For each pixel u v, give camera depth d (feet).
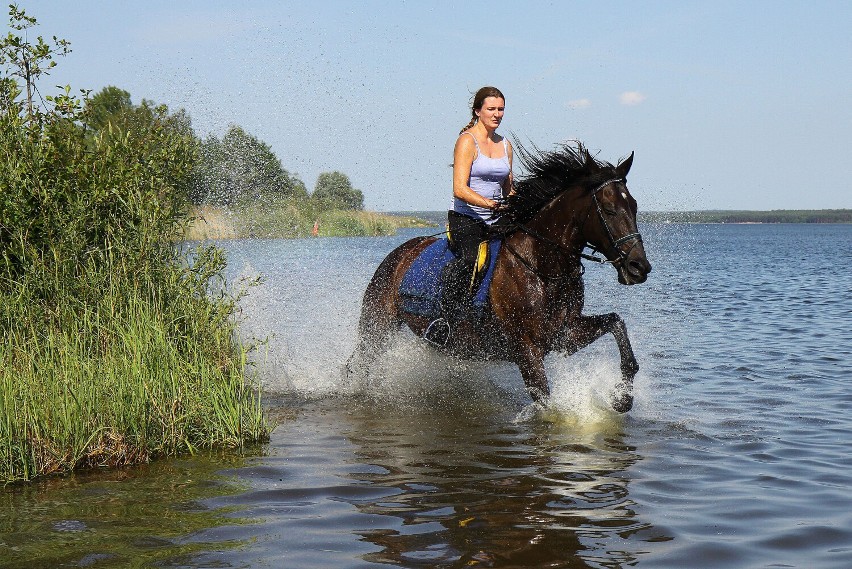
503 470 18.56
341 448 20.45
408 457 19.63
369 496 16.80
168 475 18.22
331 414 24.17
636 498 16.65
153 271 23.89
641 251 20.88
